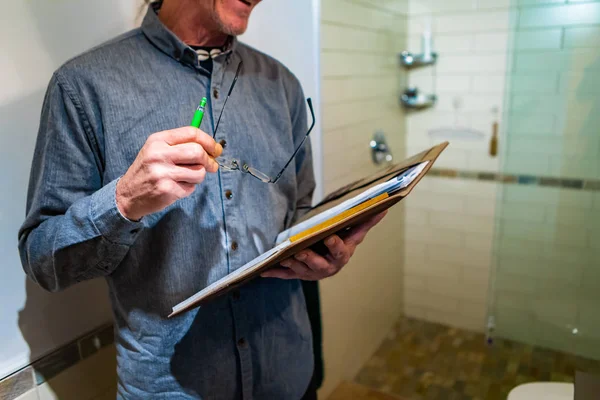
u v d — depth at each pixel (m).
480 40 1.95
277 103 0.94
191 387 0.82
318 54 1.45
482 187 2.10
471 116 2.05
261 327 0.89
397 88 2.10
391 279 2.29
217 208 0.80
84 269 0.70
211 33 0.83
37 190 0.73
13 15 0.82
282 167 0.92
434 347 2.20
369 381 1.97
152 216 0.75
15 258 0.87
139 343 0.79
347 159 1.72
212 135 0.81
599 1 1.65
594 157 1.80
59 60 0.90
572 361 2.00
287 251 0.62
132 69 0.76
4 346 0.87
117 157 0.74
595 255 1.88
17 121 0.85
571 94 1.78
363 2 1.70
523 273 2.05
